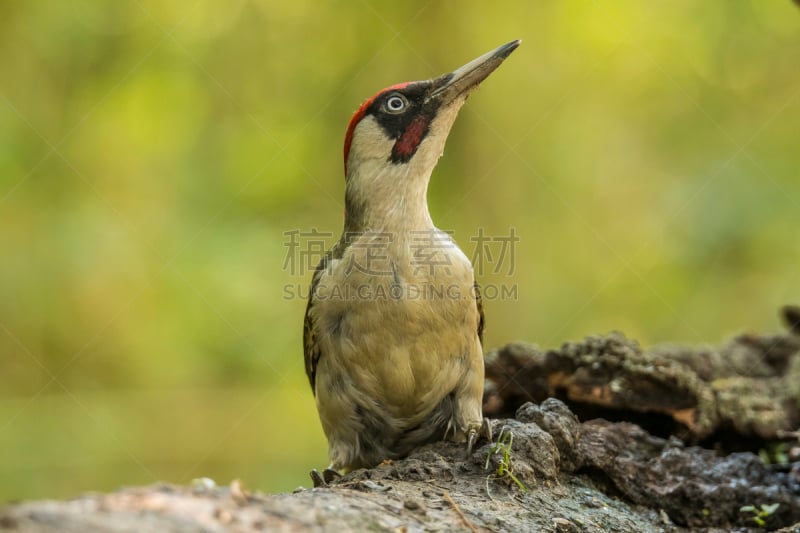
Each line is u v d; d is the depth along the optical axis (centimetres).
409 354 685
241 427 1425
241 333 1480
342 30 1652
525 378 864
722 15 1667
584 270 1638
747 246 1570
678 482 715
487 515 563
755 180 1595
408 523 512
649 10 1667
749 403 838
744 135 1658
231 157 1608
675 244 1620
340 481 638
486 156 1648
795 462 788
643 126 1703
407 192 691
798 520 697
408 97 708
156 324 1488
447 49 1634
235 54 1648
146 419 1421
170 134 1605
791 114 1652
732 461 748
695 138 1684
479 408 723
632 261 1623
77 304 1491
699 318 1556
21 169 1547
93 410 1418
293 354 1479
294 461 1399
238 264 1515
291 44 1659
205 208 1579
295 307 1514
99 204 1560
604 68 1683
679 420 821
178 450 1398
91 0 1595
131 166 1593
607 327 1598
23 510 407
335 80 1648
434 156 706
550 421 705
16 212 1529
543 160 1661
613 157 1689
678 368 838
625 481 709
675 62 1692
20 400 1428
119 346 1477
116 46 1616
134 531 404
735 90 1692
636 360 839
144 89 1605
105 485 1345
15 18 1579
